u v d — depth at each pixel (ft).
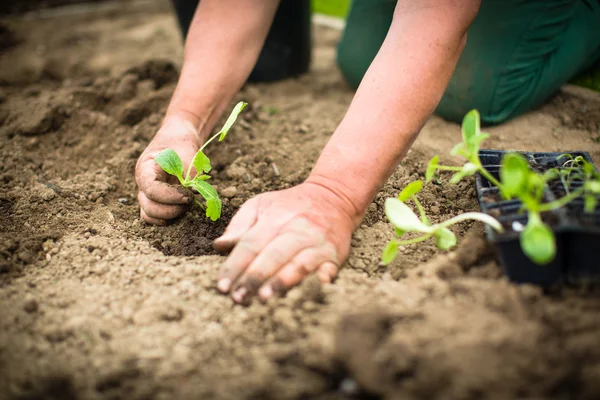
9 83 4.89
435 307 2.81
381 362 2.67
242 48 3.61
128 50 5.64
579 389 2.58
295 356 2.75
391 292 2.91
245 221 3.04
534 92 3.93
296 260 2.92
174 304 2.96
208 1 3.62
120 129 4.05
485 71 3.82
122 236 3.35
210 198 3.20
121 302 2.99
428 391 2.62
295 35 4.58
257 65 4.62
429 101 3.06
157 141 3.39
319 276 2.94
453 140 3.89
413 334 2.72
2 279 3.12
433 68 3.04
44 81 4.99
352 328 2.75
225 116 4.10
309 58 4.85
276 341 2.82
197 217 3.42
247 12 3.59
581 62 4.05
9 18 6.63
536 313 2.76
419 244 3.20
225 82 3.59
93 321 2.91
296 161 3.82
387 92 3.04
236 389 2.68
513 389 2.59
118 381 2.73
